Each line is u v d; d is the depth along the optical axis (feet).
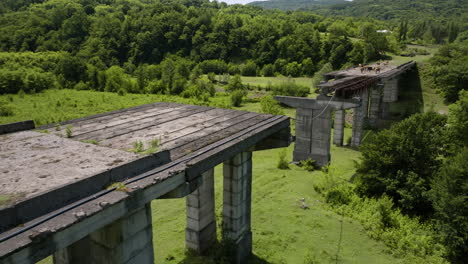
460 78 188.03
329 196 87.66
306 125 116.47
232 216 55.47
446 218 70.79
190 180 33.96
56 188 23.43
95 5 626.64
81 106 224.74
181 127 48.14
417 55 318.86
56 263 43.45
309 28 453.99
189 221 58.54
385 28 559.79
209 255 58.54
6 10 525.75
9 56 343.05
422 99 200.23
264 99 219.82
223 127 49.03
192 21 489.26
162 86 298.35
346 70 182.19
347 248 66.33
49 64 347.97
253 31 460.96
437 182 77.15
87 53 423.23
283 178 103.35
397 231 71.46
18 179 25.58
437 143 87.04
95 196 25.14
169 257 57.93
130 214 29.81
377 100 172.45
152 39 461.37
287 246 65.77
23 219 21.40
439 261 64.44
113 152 33.24
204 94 269.64
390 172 86.99
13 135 38.96
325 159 114.83
